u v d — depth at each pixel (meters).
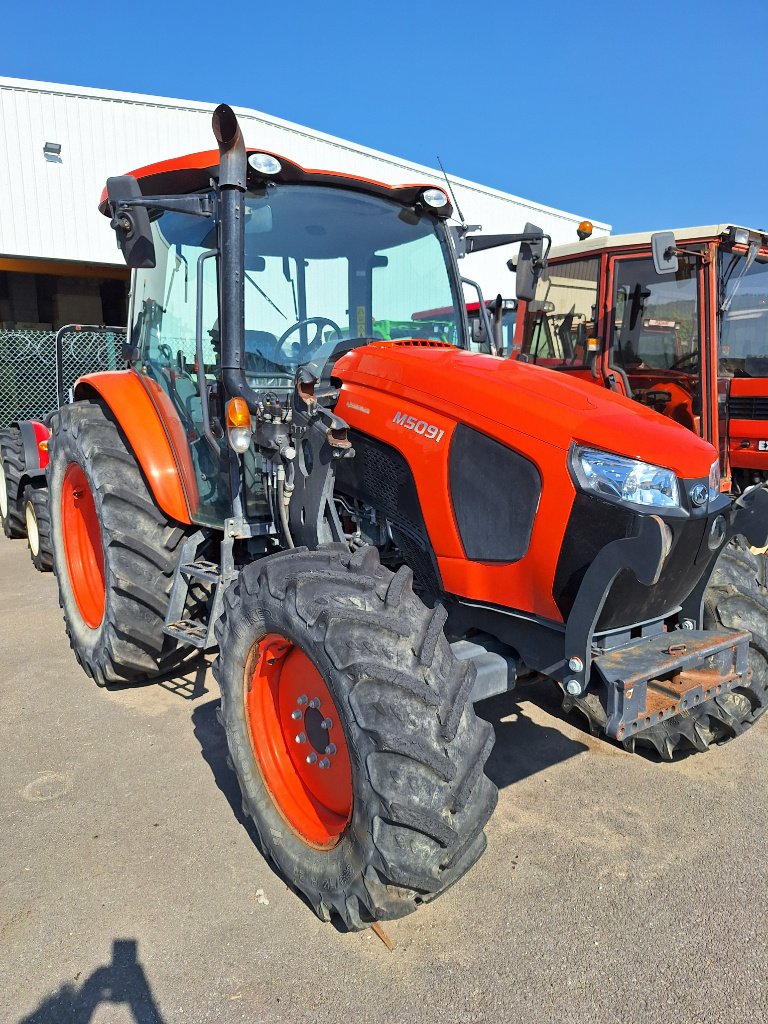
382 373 2.68
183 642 3.14
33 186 11.94
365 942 2.13
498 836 2.62
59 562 4.04
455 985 1.97
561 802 2.83
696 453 2.24
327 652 1.96
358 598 2.05
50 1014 1.88
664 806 2.81
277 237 2.94
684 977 2.00
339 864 2.02
